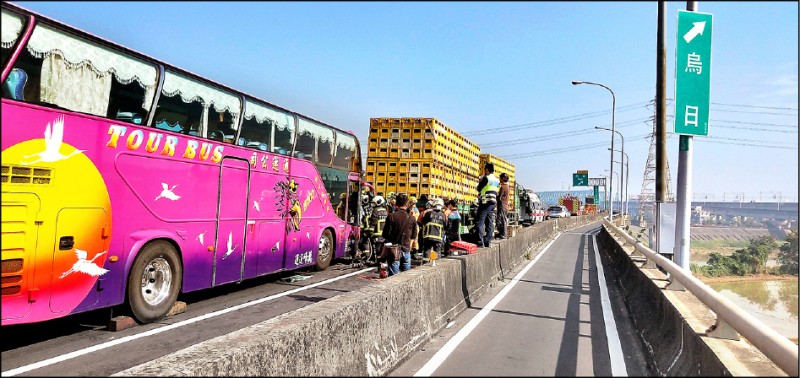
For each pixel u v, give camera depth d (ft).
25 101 17.70
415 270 22.03
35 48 18.03
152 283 23.41
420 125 56.90
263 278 37.60
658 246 29.09
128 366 17.33
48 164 18.26
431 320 20.86
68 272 18.80
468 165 74.59
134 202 21.86
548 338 21.03
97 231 20.04
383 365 15.58
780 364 10.06
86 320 23.40
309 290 33.01
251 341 10.77
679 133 25.67
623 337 21.85
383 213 44.21
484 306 27.55
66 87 19.13
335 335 13.24
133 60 22.17
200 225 26.02
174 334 21.74
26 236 17.44
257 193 31.12
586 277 41.55
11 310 16.94
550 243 81.35
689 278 17.69
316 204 39.29
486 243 41.68
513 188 99.76
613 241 53.31
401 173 56.54
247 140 30.30
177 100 24.63
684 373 14.62
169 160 23.94
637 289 28.04
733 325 12.58
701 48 25.77
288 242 34.86
